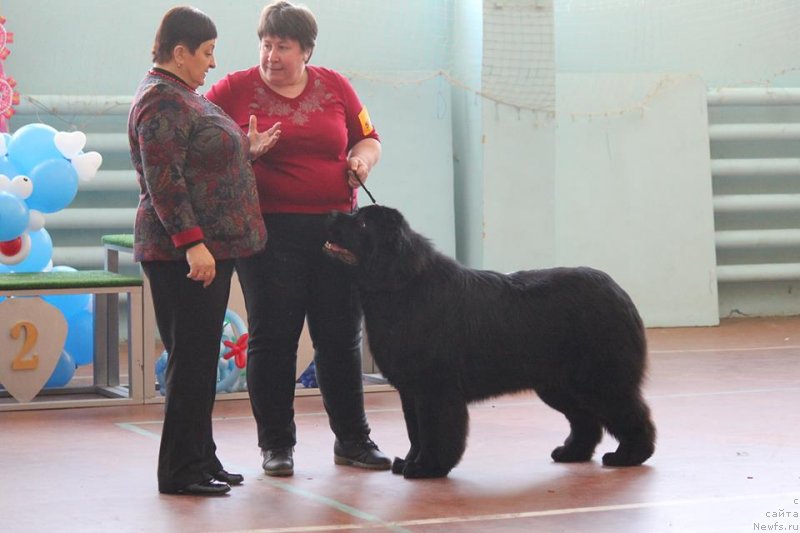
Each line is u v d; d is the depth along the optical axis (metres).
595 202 10.14
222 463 4.83
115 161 9.43
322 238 4.59
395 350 4.40
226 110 4.55
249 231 4.07
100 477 4.51
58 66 9.33
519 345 4.50
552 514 3.86
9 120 9.08
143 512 3.90
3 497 4.14
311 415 6.18
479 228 9.65
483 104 9.50
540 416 6.03
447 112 10.02
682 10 10.62
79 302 6.97
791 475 4.48
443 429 4.45
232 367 6.66
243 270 4.61
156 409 6.35
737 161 10.48
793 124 10.62
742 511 3.89
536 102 9.59
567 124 10.10
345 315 4.70
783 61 10.82
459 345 4.42
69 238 9.30
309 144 4.52
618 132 10.20
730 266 10.50
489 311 4.48
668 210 10.27
